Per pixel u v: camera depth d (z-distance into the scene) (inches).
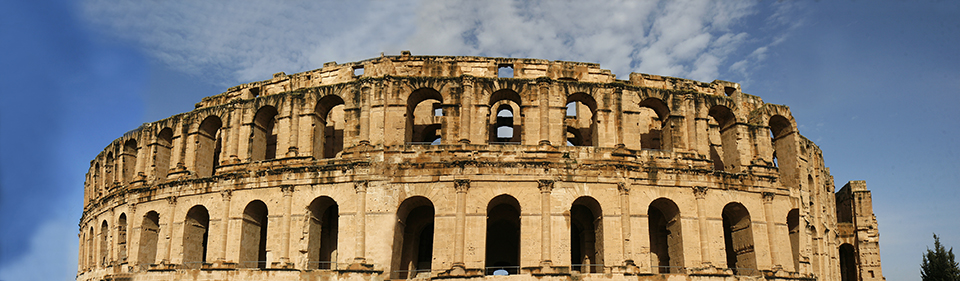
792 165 2568.9
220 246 2269.9
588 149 2297.0
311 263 2217.0
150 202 2501.2
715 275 2185.0
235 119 2490.2
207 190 2368.4
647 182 2242.9
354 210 2187.5
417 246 2465.6
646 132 2716.5
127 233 2559.1
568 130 2780.5
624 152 2310.5
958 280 3181.6
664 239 2475.4
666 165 2327.8
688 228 2231.8
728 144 2536.9
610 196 2209.6
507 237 2689.5
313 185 2244.1
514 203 2257.6
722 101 2490.2
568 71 2504.9
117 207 2701.8
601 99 2390.5
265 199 2287.2
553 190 2186.3
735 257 2503.7
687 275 2159.2
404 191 2186.3
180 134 2591.0
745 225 2348.7
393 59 2517.2
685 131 2412.6
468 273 2084.2
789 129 2603.3
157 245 2425.0
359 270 2107.5
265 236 2472.9
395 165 2212.1
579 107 2795.3
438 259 2119.8
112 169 3036.4
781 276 2277.3
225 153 2476.6
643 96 2418.8
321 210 2316.7
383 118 2327.8
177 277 2252.7
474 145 2268.7
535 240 2137.1
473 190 2176.4
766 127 2518.5
